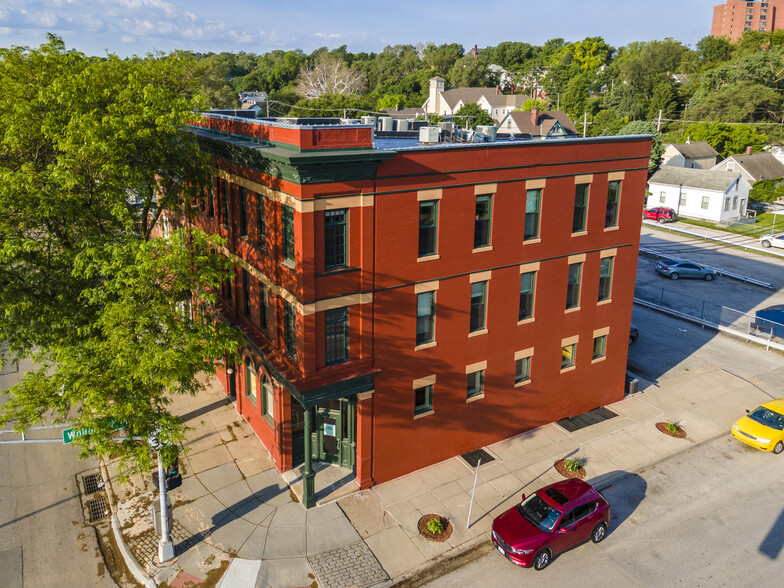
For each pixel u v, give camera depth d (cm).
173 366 1480
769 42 12962
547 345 2406
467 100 12775
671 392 2836
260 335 2153
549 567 1739
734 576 1712
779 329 3403
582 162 2266
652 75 11725
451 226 2009
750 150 7875
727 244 5678
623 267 2547
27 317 1766
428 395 2152
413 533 1848
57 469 2194
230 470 2141
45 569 1719
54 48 1892
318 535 1825
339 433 2131
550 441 2391
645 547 1827
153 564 1703
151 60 2072
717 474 2200
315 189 1700
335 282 1817
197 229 1623
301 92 11769
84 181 1703
